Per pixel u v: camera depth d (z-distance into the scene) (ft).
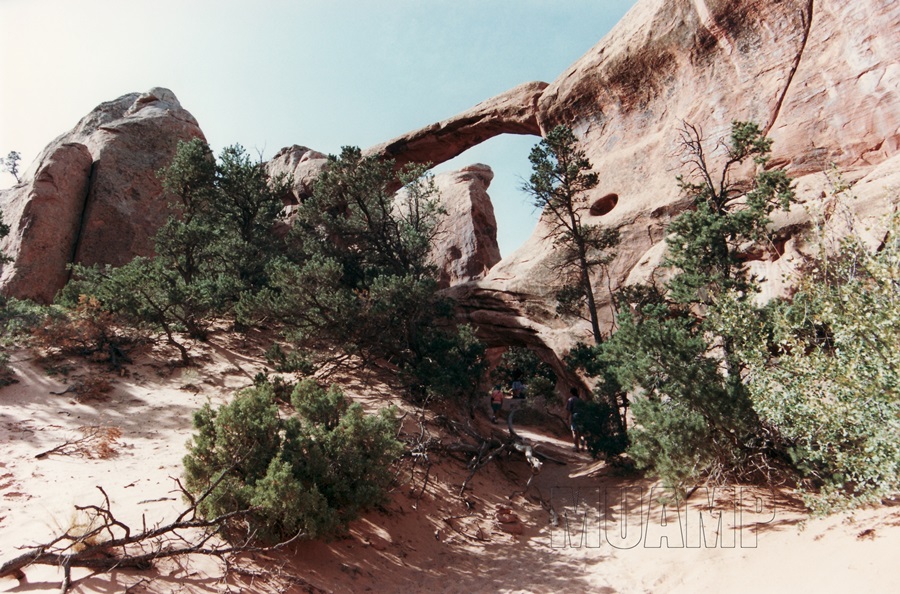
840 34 57.98
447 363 53.11
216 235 65.51
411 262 68.23
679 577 25.73
